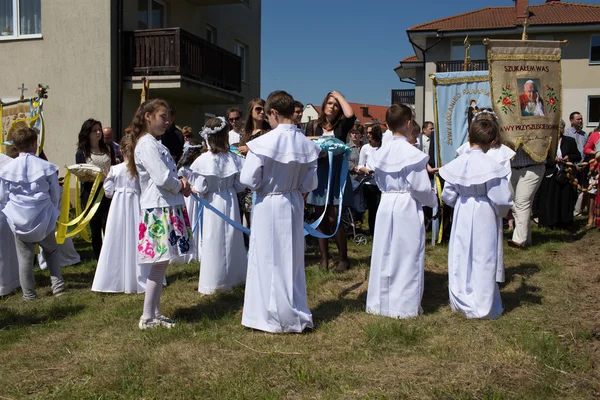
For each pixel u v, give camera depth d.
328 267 6.20
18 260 5.50
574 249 6.96
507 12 26.62
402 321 4.33
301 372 3.37
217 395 3.15
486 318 4.40
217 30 18.09
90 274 6.44
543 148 7.02
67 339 4.16
